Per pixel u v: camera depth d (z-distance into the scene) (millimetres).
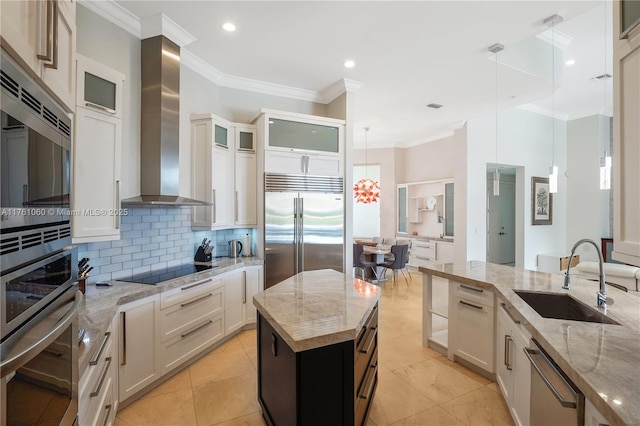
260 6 2666
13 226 824
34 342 858
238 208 3803
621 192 1255
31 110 934
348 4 2637
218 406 2275
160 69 2900
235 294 3430
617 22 1263
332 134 4156
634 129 1194
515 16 2789
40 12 1000
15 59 889
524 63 3854
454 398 2367
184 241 3461
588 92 5582
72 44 1382
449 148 6984
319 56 3506
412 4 2627
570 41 3859
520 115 6492
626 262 1229
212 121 3475
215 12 2748
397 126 6367
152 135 2922
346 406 1505
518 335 1973
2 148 771
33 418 912
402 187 7879
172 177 3021
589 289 2318
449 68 3771
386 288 5688
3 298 772
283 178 3859
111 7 2637
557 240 6957
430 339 3246
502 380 2330
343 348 1506
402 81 4164
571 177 7035
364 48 3344
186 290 2770
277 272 3832
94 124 2215
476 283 2639
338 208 4137
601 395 1034
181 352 2721
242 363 2896
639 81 1162
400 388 2496
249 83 4145
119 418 2133
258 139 3895
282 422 1637
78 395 1314
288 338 1443
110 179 2318
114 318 2051
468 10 2713
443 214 6965
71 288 1277
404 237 7680
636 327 1603
